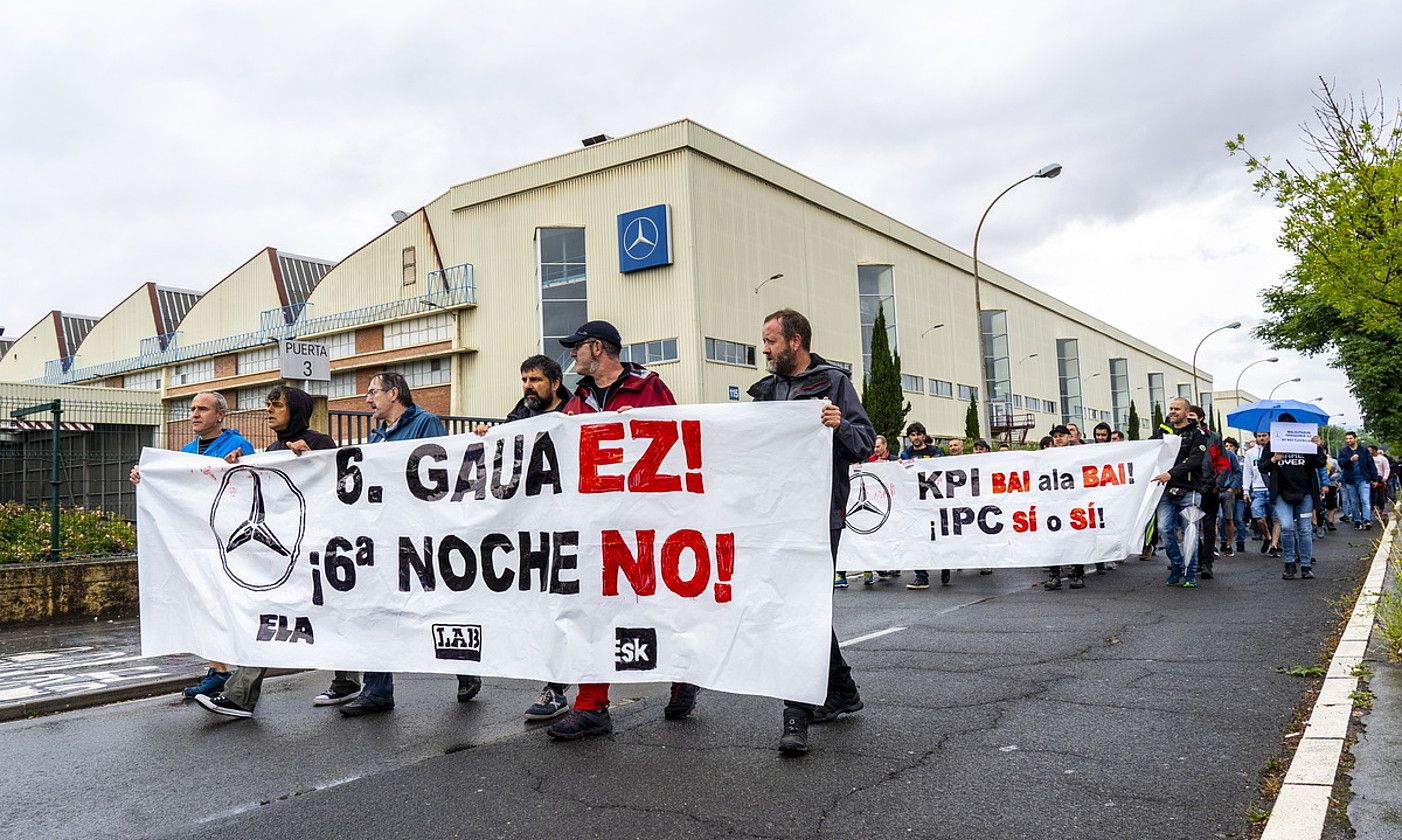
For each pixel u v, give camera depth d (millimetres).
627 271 38625
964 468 11781
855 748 4500
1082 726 4730
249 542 5973
